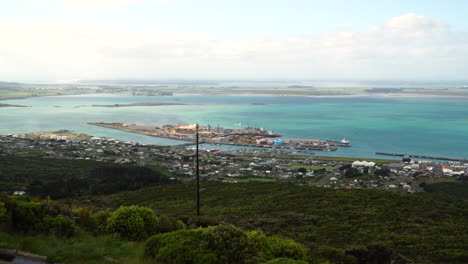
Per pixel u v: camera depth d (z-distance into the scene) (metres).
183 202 70.69
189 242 18.30
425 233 41.12
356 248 26.03
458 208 56.44
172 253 17.91
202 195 78.38
